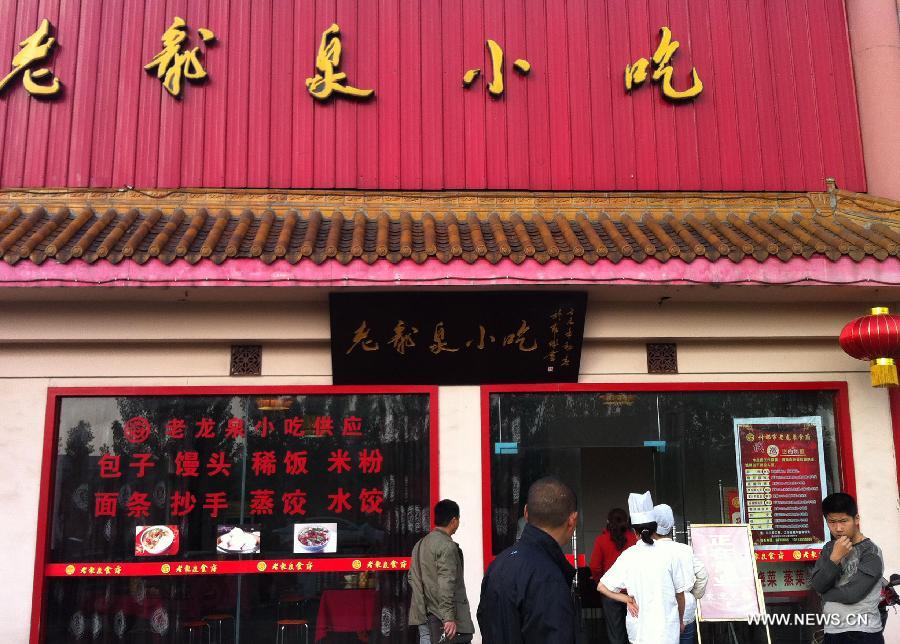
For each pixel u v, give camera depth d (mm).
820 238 7879
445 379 8281
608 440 8422
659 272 7367
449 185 8758
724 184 8969
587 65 9156
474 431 8250
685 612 6434
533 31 9172
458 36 9102
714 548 7422
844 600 5738
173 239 7477
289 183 8625
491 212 8664
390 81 8945
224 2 8930
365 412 8297
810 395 8711
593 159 8938
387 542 8070
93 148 8508
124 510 7984
